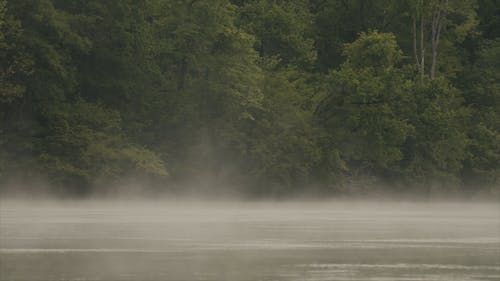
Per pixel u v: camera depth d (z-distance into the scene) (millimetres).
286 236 46000
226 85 97812
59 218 61188
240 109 98375
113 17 93938
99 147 88625
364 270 31656
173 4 97875
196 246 39719
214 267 32156
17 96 85438
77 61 94562
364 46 107938
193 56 97812
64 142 87688
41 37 88125
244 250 38094
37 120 89375
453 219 69000
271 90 102500
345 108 104375
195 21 97688
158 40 96938
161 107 97500
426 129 106500
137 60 96125
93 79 95188
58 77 89625
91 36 94000
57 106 89312
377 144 103688
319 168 101750
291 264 33250
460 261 34562
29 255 35250
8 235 44750
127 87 95688
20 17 87688
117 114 92375
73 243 40500
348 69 103125
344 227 54750
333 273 30781
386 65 108000
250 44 98562
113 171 89438
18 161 87125
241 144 98250
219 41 98562
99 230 48906
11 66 84938
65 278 28953
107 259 34156
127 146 92625
